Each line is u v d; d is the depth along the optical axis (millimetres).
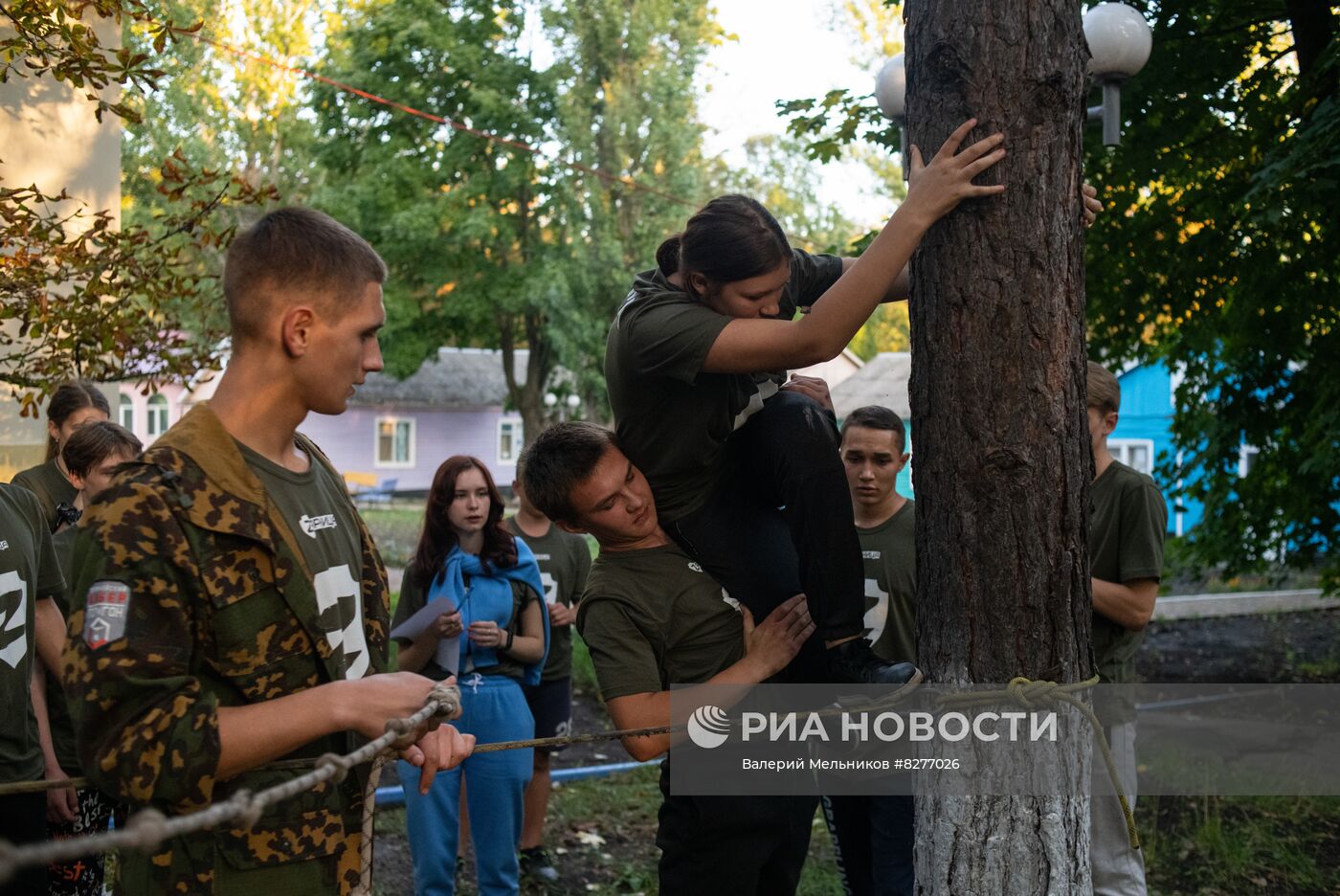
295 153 30531
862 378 21953
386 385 38906
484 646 4336
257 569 1700
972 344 2107
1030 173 2092
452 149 27094
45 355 4957
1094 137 8000
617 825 5863
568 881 5094
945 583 2166
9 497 3059
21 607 2955
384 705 1718
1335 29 7301
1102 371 3760
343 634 1865
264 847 1729
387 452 38875
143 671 1566
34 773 2971
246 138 29766
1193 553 10094
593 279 27406
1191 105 8203
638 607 2531
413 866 4270
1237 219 7719
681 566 2572
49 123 6160
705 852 2643
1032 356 2094
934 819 2189
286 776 1768
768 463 2529
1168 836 5574
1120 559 3662
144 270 4703
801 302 2785
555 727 5203
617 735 2209
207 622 1665
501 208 28156
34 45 4301
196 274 5078
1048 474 2104
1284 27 8336
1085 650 2168
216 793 1719
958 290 2117
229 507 1677
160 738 1555
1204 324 8828
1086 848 2189
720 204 2320
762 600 2568
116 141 6379
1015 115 2092
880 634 3816
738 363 2203
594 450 2498
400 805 6070
